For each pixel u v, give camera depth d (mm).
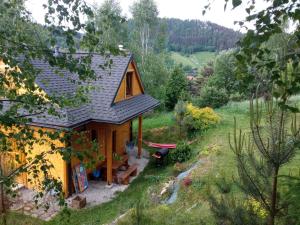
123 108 13039
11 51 4371
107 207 10664
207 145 13945
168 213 7805
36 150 10953
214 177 9672
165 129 18719
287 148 3617
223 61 25719
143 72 27016
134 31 29578
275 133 3670
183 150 13812
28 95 4582
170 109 25938
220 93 22422
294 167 7305
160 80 27703
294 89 2170
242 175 4070
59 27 4219
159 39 30469
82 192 11883
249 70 2418
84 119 11375
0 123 4230
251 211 4102
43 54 4438
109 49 4711
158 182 11930
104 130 12797
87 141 4867
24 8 4523
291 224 3588
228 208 4293
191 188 9406
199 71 40344
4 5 4324
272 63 2242
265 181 3951
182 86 25625
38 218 9586
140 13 28766
